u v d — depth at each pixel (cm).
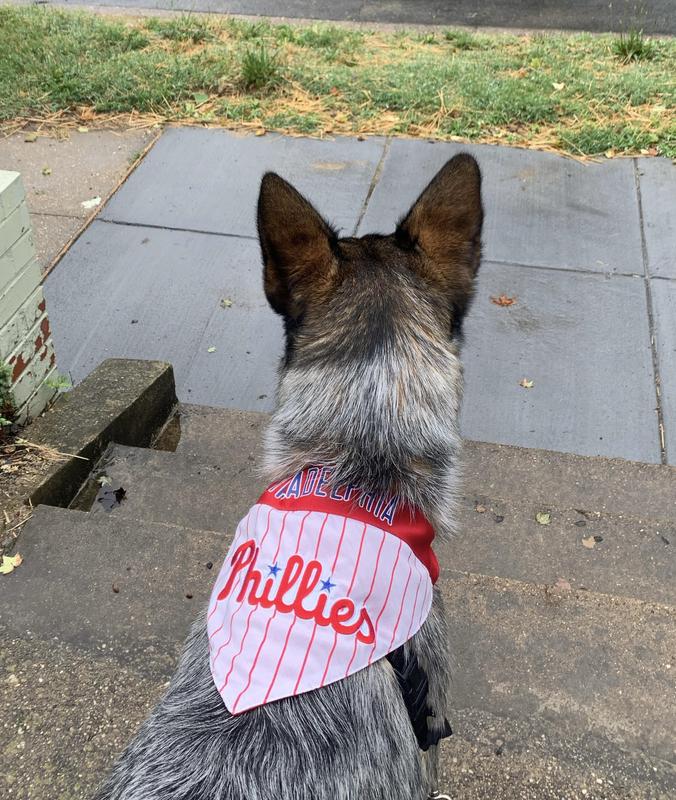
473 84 236
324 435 60
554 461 129
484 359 150
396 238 70
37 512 96
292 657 51
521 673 79
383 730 53
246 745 51
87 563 90
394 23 307
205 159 206
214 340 157
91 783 71
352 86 238
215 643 53
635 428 139
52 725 75
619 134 212
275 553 55
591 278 167
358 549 54
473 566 102
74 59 247
